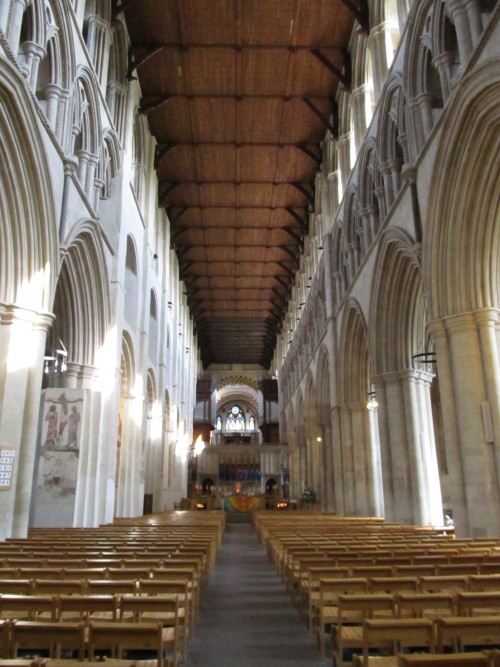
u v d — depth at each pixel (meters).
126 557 7.37
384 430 16.78
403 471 16.12
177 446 35.12
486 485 10.90
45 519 12.94
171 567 6.51
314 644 5.92
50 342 15.77
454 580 5.19
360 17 18.06
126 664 2.74
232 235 34.44
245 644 5.94
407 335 16.72
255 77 21.84
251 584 9.85
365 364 21.81
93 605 4.27
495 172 11.12
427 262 12.68
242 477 48.72
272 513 24.69
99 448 15.66
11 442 10.60
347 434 21.92
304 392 33.19
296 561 7.73
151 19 19.08
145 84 22.16
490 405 11.15
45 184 11.50
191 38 19.86
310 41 20.27
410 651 5.28
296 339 37.38
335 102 23.25
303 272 34.47
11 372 10.81
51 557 7.30
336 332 23.59
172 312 32.88
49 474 13.12
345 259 22.08
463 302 11.88
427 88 13.51
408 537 10.52
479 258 11.77
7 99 9.91
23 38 11.46
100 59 16.67
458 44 11.48
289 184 29.16
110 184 17.94
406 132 14.56
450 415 11.77
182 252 36.00
